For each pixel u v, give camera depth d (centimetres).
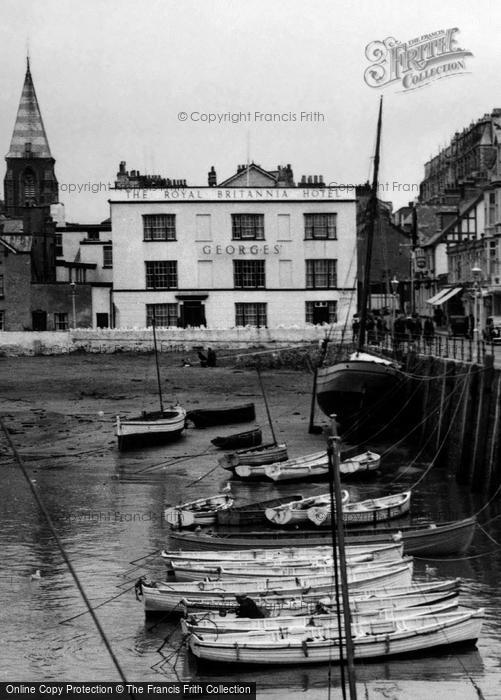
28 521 4184
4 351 9775
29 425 6575
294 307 9925
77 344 9850
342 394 6166
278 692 2608
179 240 9862
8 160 16675
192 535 3688
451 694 2584
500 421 4316
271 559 3334
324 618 2823
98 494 4709
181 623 2880
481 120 11662
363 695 2586
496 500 4338
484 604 3136
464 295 9062
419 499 4450
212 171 11125
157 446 5997
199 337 9762
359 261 11669
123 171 11612
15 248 10281
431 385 5694
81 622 3045
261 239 9894
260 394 7838
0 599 3238
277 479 5041
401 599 2945
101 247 11425
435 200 12619
